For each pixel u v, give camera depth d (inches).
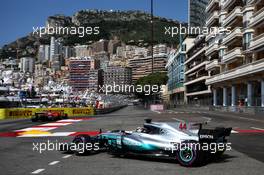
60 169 350.0
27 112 1546.5
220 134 381.4
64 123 1042.7
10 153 463.8
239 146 508.4
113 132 443.5
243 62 2089.1
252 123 994.1
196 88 3909.9
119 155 438.0
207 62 2977.4
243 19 1988.2
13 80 3489.2
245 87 2183.8
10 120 1344.7
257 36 1726.1
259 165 362.3
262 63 1596.9
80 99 2743.6
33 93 3134.8
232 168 346.9
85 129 818.2
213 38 2716.5
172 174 319.6
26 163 387.5
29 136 688.4
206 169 342.6
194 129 406.6
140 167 357.1
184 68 4520.2
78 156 434.0
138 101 4618.6
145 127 414.3
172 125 398.9
